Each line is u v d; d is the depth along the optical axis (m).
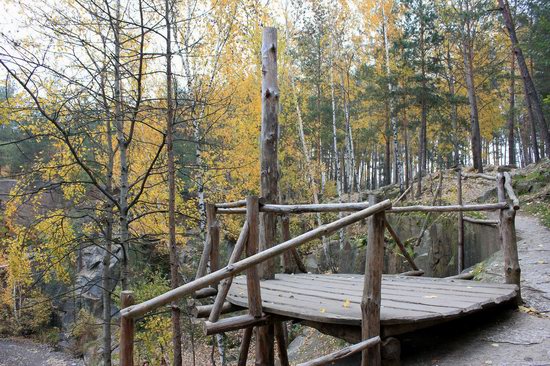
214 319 3.52
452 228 9.10
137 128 8.45
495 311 4.17
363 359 3.00
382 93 18.73
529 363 2.96
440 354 3.40
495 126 23.80
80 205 8.15
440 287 4.55
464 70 20.44
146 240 8.66
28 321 18.61
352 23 19.92
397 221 10.87
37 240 7.34
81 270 15.70
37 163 7.16
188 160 9.95
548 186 12.70
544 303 4.37
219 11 8.20
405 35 17.78
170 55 5.81
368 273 3.03
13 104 5.95
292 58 17.66
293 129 18.95
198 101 6.40
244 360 4.54
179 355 5.36
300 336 10.26
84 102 6.39
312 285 4.97
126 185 7.25
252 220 3.73
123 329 2.27
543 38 12.76
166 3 5.77
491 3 17.83
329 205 3.44
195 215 8.54
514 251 4.47
